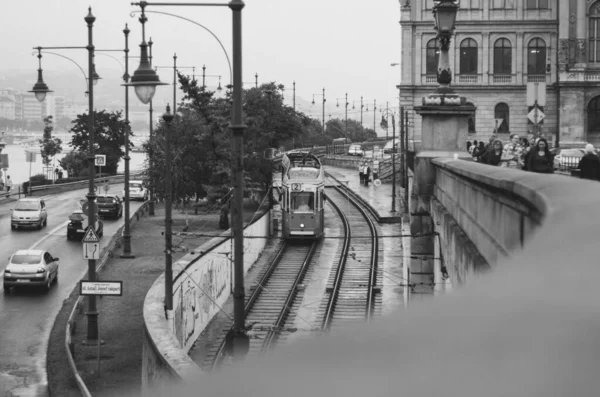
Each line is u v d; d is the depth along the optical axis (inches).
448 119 970.7
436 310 93.1
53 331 1285.7
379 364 84.3
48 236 2342.5
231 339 662.5
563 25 3538.4
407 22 3656.5
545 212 174.9
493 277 105.1
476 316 87.0
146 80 944.9
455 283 597.3
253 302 1590.8
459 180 627.2
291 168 2402.8
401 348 85.7
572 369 72.2
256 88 3129.9
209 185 2561.5
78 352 1164.5
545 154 719.7
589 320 77.1
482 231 464.4
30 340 1234.0
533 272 98.4
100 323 1285.7
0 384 1011.3
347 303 1567.4
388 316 96.7
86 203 1402.6
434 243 964.0
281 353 96.3
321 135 6801.2
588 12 3538.4
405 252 1568.7
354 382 83.0
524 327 80.4
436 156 975.6
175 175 2571.4
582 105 3523.6
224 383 101.1
